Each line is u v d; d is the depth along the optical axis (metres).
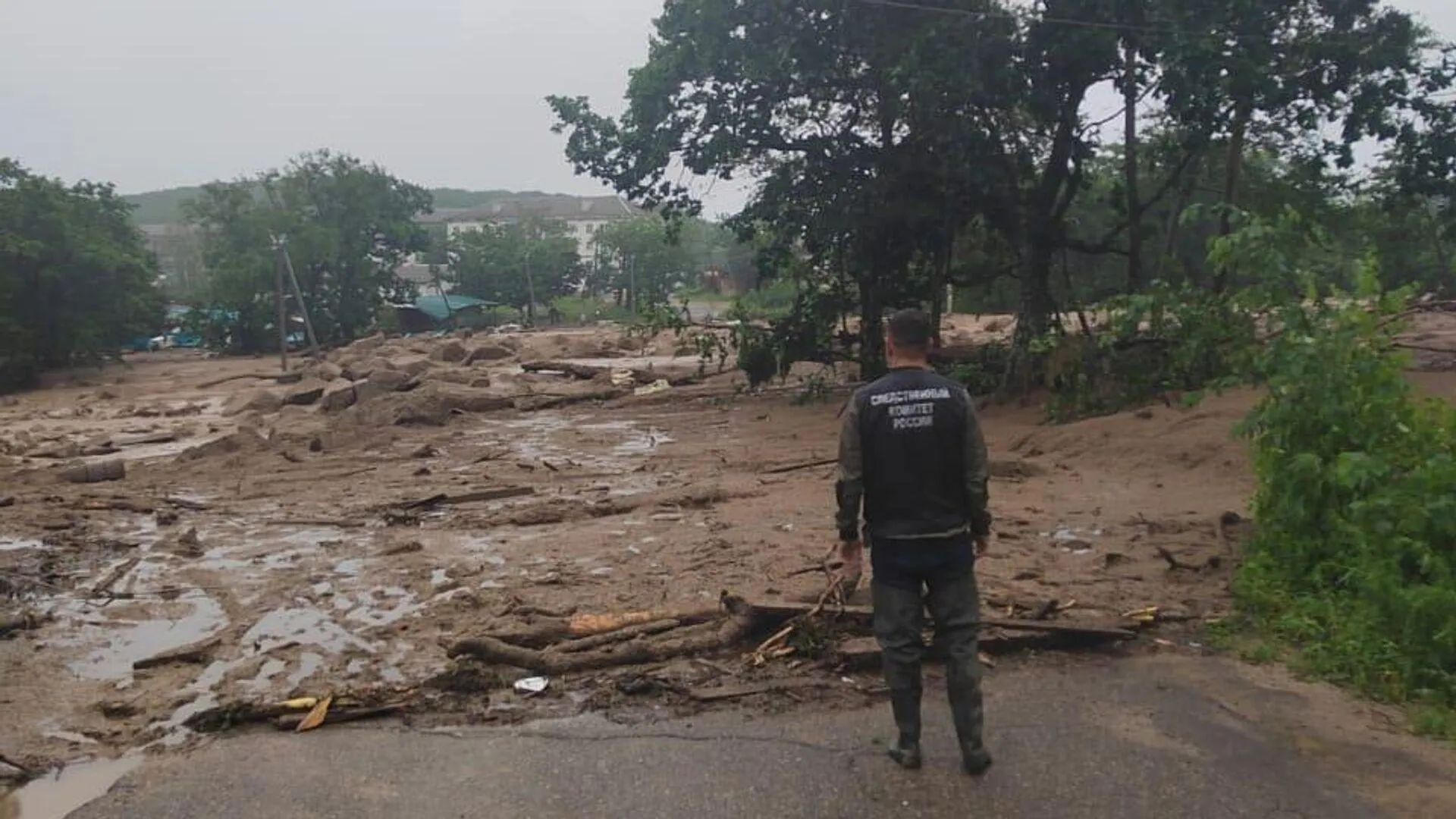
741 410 21.25
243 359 58.66
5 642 6.84
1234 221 8.06
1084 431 13.36
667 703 5.36
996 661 5.78
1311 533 6.81
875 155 19.95
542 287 91.25
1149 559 7.79
